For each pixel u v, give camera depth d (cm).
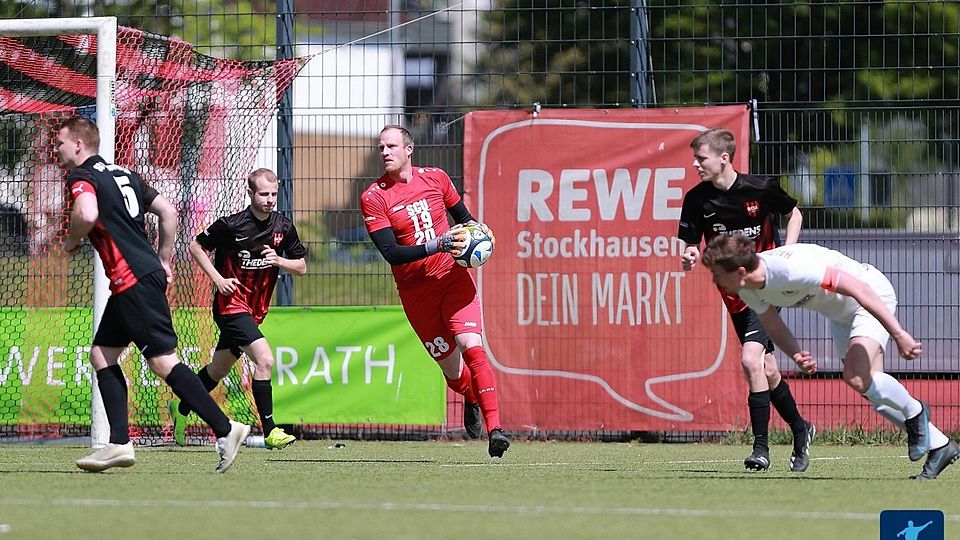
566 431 3778
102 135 3506
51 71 3872
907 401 2362
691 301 3712
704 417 3709
